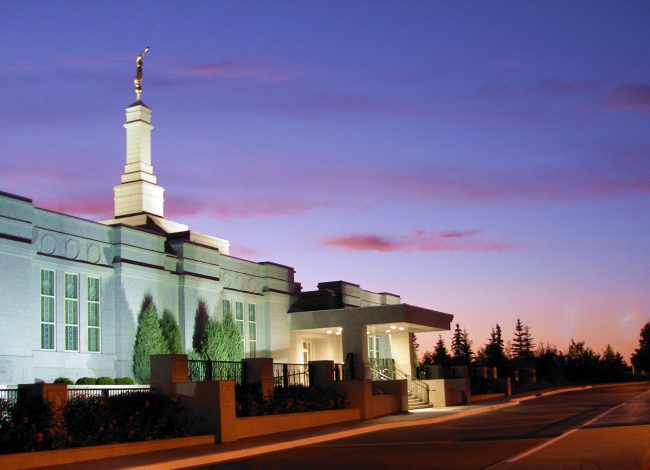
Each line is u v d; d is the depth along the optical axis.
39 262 31.05
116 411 23.33
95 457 20.77
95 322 33.50
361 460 19.16
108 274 34.25
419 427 29.81
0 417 20.16
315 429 29.09
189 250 38.88
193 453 21.58
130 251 35.34
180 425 24.38
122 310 34.28
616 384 87.25
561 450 18.81
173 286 37.78
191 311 38.22
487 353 112.81
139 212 42.94
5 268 29.31
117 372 33.81
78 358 32.22
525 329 127.19
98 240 34.25
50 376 30.88
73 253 32.88
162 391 25.78
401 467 17.36
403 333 48.81
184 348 37.41
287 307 46.31
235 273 42.69
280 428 28.39
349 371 42.91
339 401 33.78
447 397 44.22
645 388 63.34
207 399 25.12
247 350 42.94
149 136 44.75
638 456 16.97
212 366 29.92
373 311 43.41
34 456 19.20
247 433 26.48
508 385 56.53
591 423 26.73
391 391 38.44
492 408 40.44
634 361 150.50
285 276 46.72
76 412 22.11
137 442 22.17
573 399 47.84
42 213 31.64
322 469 17.72
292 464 19.06
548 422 28.38
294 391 32.03
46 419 20.72
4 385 28.47
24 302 29.91
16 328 29.44
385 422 31.44
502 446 20.62
